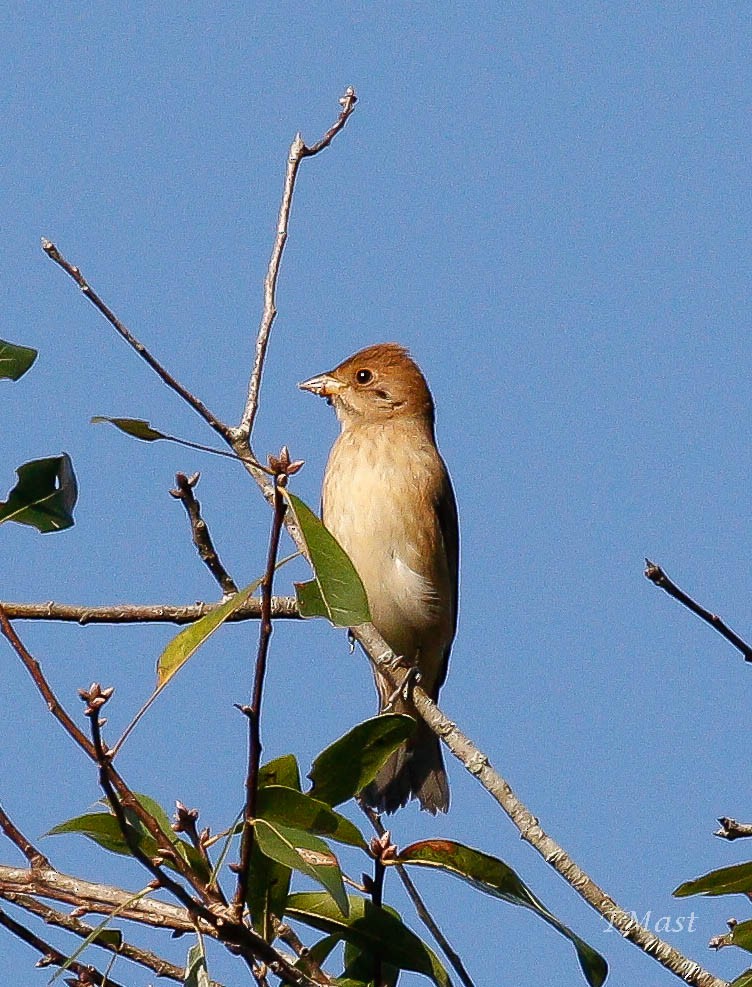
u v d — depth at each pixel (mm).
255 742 7023
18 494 9727
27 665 7133
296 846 7180
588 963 8055
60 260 9266
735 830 8367
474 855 8133
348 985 8477
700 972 8109
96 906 7723
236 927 7164
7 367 9633
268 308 10227
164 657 7031
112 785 7141
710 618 8602
